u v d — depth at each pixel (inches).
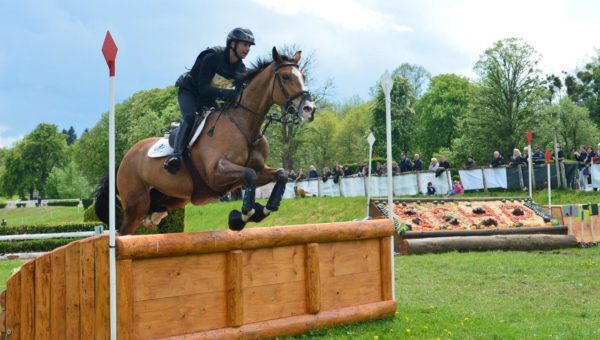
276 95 201.2
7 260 534.6
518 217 520.4
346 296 217.6
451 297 271.9
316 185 901.2
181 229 538.0
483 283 311.4
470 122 1299.2
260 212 191.8
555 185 695.1
